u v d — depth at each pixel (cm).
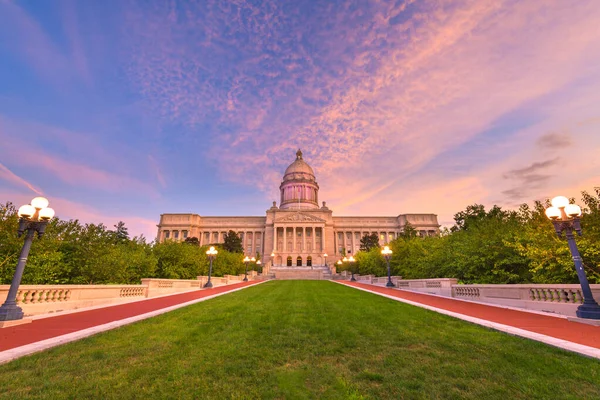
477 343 754
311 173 13325
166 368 583
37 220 1088
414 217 11650
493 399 458
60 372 558
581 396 463
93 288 1555
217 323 1027
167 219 11531
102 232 2262
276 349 717
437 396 469
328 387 505
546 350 685
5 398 451
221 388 497
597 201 1376
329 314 1209
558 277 1523
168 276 3141
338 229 11625
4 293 1153
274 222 10612
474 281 2127
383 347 731
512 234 1953
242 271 5950
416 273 3062
